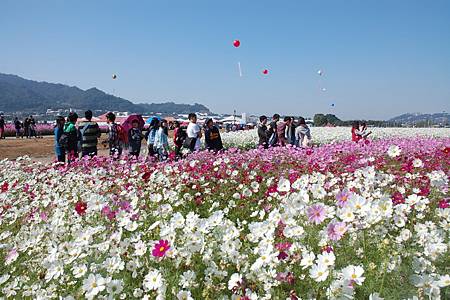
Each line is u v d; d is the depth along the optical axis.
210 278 3.00
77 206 4.51
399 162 8.26
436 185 4.83
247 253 3.35
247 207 5.34
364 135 14.10
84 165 8.78
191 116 11.15
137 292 2.85
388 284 2.94
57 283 3.34
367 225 3.22
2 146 21.12
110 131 10.82
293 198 3.67
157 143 11.12
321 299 2.63
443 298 2.79
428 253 3.04
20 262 4.13
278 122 13.32
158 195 5.08
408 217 3.98
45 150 19.77
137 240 3.44
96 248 3.51
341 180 5.79
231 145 17.59
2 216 5.51
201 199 5.81
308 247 3.25
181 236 3.46
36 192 6.79
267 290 2.73
